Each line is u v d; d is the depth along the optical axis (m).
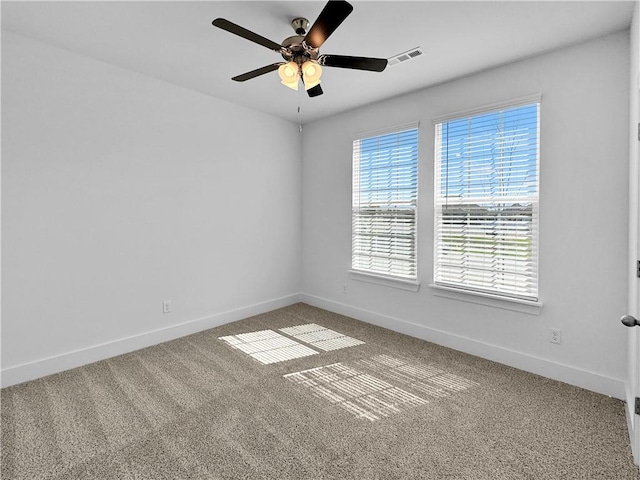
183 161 3.38
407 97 3.43
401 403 2.25
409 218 3.49
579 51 2.38
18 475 1.62
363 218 3.93
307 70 2.01
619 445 1.84
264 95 3.54
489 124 2.87
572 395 2.34
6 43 2.33
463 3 1.97
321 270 4.42
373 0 1.95
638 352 1.71
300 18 2.14
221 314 3.79
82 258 2.75
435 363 2.85
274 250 4.33
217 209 3.70
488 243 2.91
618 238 2.27
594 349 2.39
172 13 2.12
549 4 1.96
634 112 1.96
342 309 4.17
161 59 2.75
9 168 2.38
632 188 2.02
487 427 2.00
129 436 1.91
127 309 3.04
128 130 2.97
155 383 2.51
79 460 1.72
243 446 1.83
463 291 3.03
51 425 2.00
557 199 2.51
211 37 2.40
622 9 1.98
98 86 2.78
